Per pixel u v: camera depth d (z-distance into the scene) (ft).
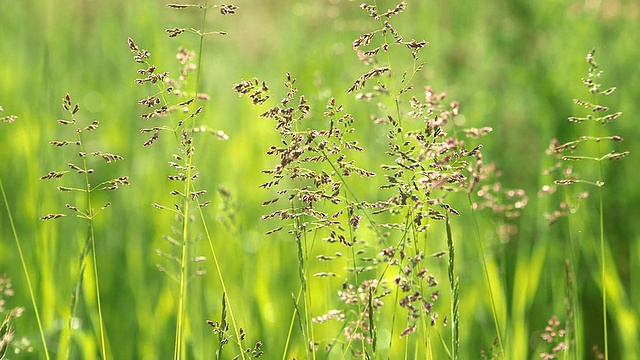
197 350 15.11
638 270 18.80
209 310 16.94
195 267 17.11
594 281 19.76
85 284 16.38
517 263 17.98
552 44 24.95
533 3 25.46
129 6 26.32
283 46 27.45
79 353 16.29
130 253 18.66
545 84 23.26
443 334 16.47
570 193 19.72
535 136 22.77
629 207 21.03
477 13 27.07
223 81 26.03
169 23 26.55
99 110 24.34
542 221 19.65
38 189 18.37
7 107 22.66
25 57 25.86
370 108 22.31
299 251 10.41
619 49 24.39
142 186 20.95
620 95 23.09
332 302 16.58
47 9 27.20
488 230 18.95
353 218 10.01
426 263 18.02
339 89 24.14
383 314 16.56
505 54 25.45
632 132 22.12
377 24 26.94
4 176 20.62
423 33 26.89
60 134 21.71
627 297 19.80
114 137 22.63
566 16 25.29
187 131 10.09
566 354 12.48
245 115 24.88
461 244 18.69
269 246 19.15
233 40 27.73
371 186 19.44
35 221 17.70
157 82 9.82
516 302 17.26
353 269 10.81
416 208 9.98
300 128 18.16
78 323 15.99
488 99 24.38
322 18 27.78
